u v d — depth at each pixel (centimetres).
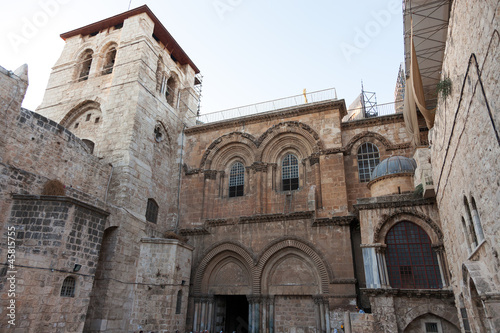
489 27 879
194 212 3127
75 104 3278
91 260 1945
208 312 2767
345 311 2344
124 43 3356
